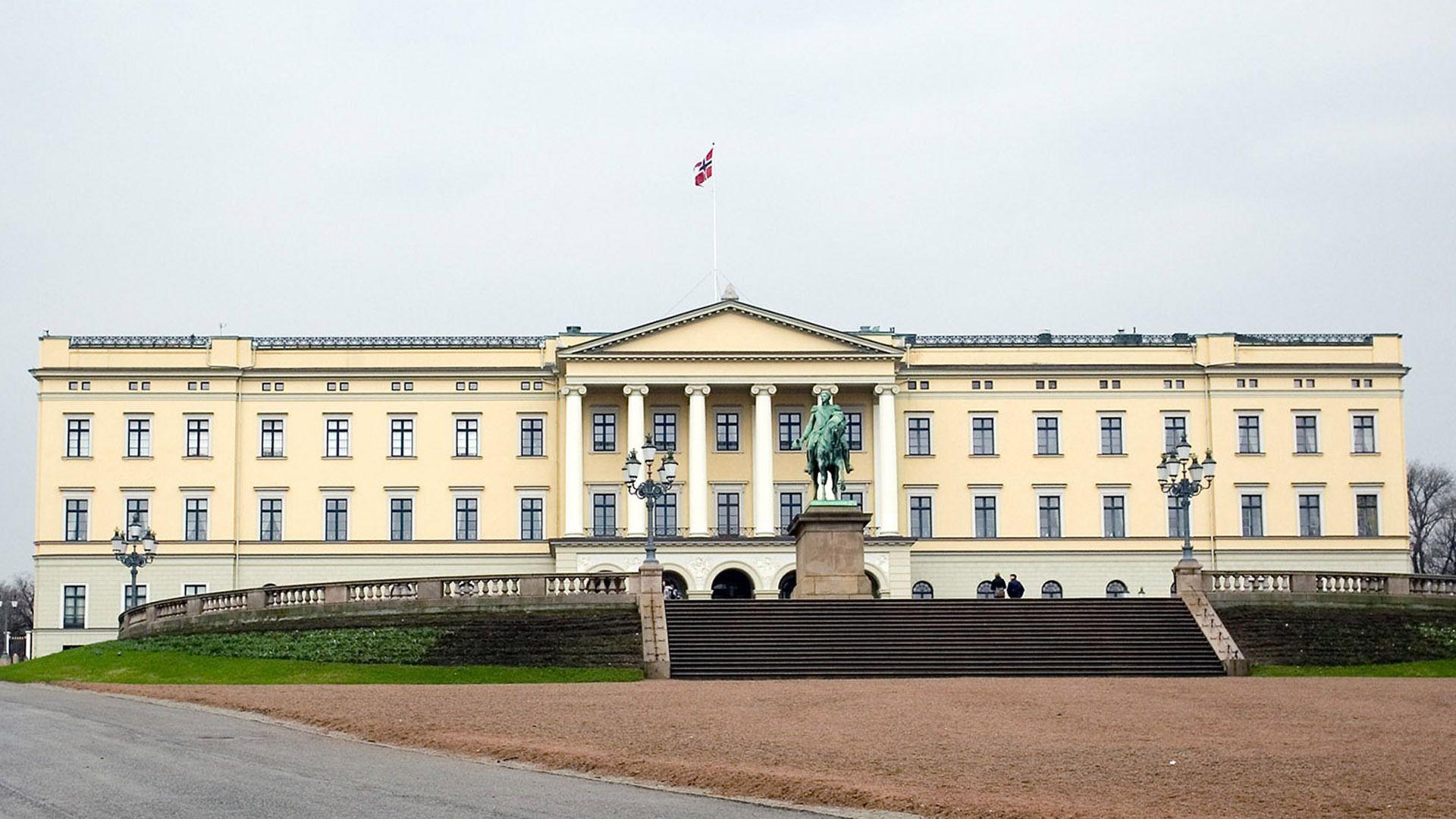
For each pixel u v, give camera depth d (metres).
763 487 120.88
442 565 122.62
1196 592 78.38
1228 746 38.25
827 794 30.61
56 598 120.31
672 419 123.44
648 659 68.06
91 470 121.56
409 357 124.44
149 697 54.06
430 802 29.86
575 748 38.03
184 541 121.31
